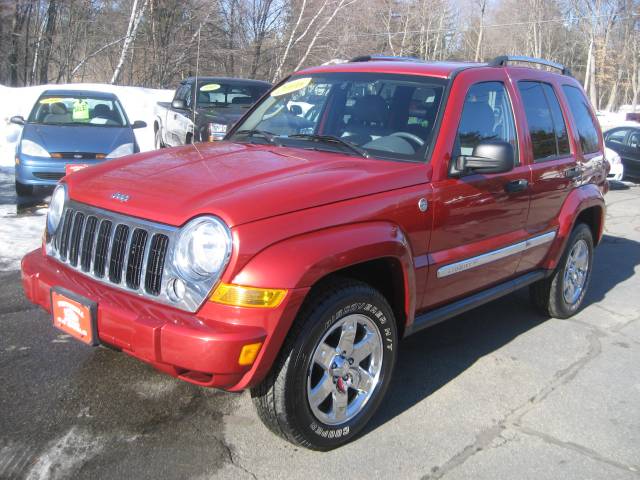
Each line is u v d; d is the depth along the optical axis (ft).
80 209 10.93
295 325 9.64
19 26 82.89
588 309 19.34
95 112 31.12
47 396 11.68
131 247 9.95
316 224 9.74
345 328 10.39
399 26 148.56
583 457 11.09
